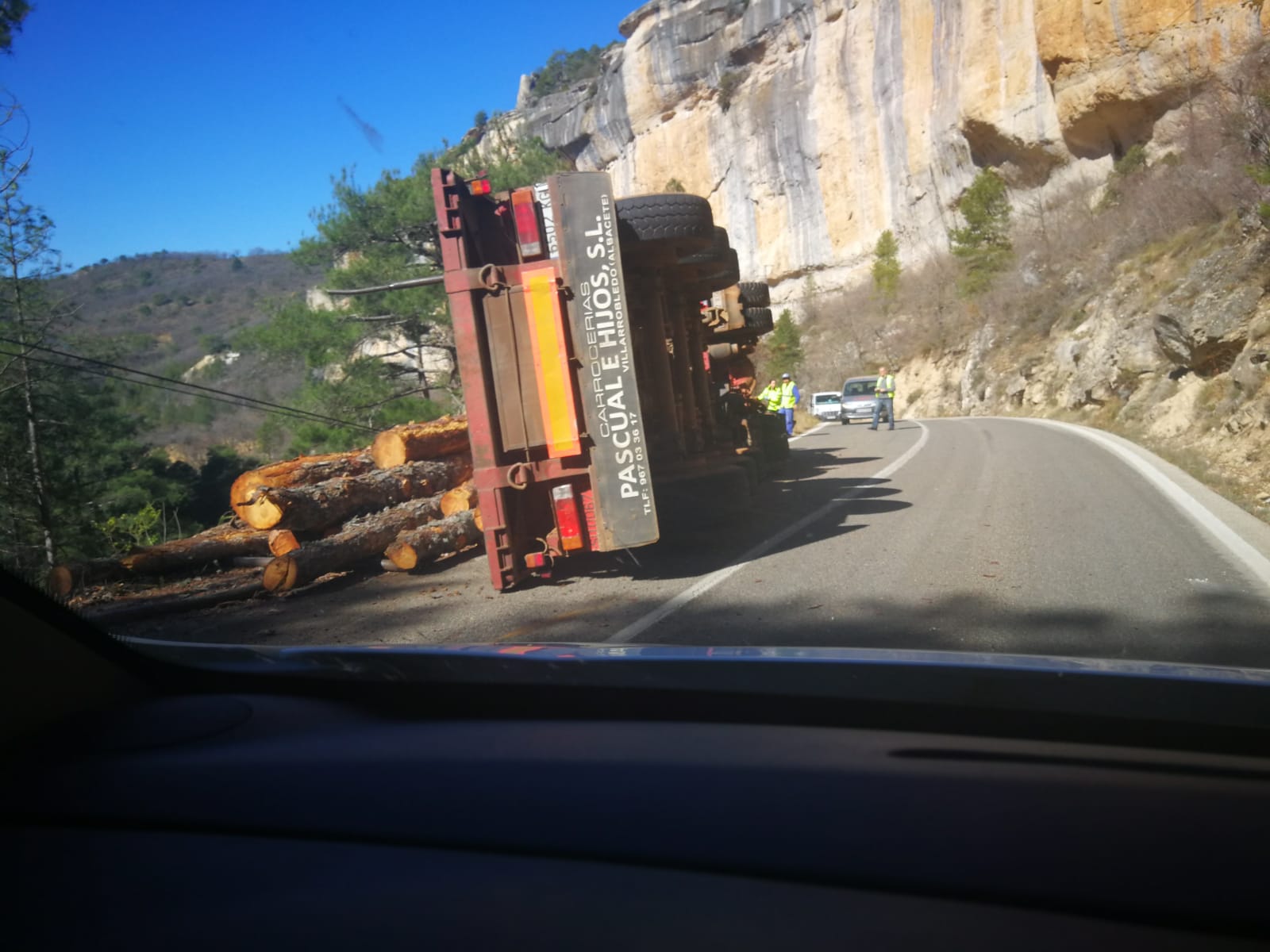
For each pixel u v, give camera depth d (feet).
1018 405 116.78
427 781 6.89
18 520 71.87
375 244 90.63
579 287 25.55
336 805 6.60
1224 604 20.65
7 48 40.11
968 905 5.08
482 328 25.85
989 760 6.64
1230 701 6.71
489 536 26.40
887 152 195.21
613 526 25.75
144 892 5.78
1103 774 6.31
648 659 8.09
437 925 5.30
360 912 5.46
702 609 23.24
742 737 7.38
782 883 5.39
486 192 26.30
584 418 25.79
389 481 38.75
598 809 6.32
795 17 208.03
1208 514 31.71
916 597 22.97
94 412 79.36
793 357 174.81
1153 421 66.85
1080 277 120.37
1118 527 30.30
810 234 214.90
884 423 101.35
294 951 5.17
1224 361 60.44
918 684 7.37
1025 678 7.19
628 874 5.60
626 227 28.66
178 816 6.54
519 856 5.88
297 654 9.12
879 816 5.95
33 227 68.64
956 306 158.61
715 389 47.14
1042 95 153.58
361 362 91.97
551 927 5.20
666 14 233.76
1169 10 125.18
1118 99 134.92
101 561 33.35
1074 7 136.56
